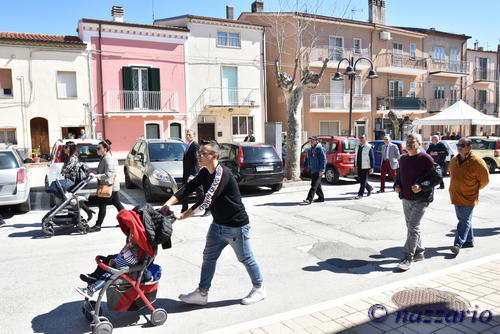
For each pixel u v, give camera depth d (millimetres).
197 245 6715
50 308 4305
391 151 11797
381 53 30531
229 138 24875
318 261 5867
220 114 24547
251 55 25328
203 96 23953
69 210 7379
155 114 22312
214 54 24125
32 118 19812
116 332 3762
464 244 6477
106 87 21266
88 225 7422
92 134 20953
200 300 4289
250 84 25422
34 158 19203
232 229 4137
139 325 3902
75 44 20219
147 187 10695
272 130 14938
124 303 3781
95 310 3619
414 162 5363
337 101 28266
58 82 20203
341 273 5359
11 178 8656
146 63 22188
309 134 27969
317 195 11258
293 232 7555
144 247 3652
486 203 10312
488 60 37438
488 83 37625
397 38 31500
